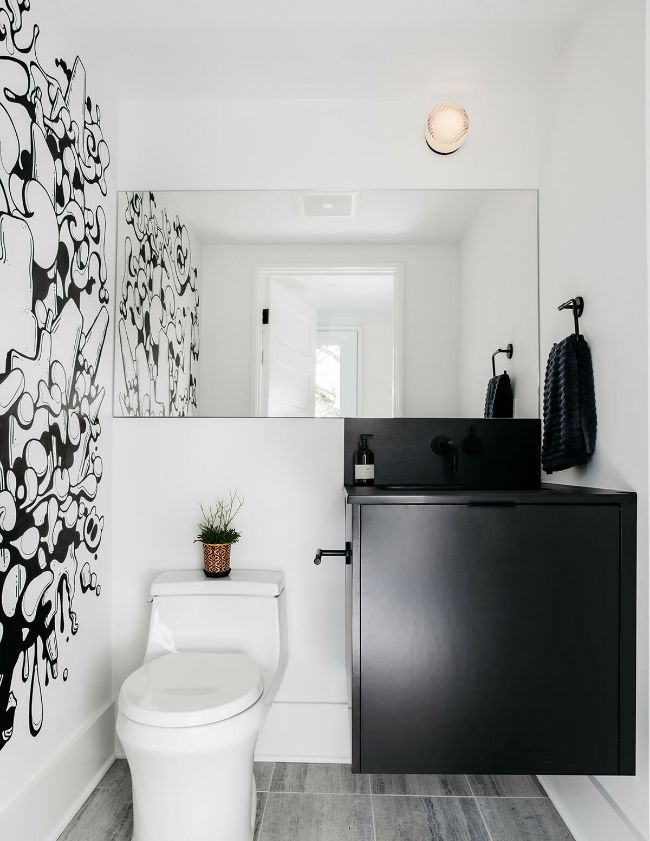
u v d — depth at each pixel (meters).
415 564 1.49
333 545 2.12
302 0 1.69
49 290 1.64
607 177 1.59
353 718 1.49
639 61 1.43
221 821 1.48
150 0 1.69
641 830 1.40
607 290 1.60
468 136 2.15
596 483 1.68
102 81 2.01
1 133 1.40
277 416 2.14
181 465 2.14
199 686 1.53
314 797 1.86
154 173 2.17
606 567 1.48
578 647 1.48
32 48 1.54
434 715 1.49
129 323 2.15
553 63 1.97
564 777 1.76
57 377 1.69
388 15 1.75
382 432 2.13
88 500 1.91
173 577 1.99
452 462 2.12
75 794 1.77
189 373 2.15
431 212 2.15
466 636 1.49
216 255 2.17
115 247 2.14
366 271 2.16
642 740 1.44
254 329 2.17
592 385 1.68
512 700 1.48
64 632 1.74
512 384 2.13
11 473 1.45
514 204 2.14
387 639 1.49
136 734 1.38
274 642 1.88
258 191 2.17
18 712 1.49
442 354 2.14
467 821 1.73
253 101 2.17
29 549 1.54
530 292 2.13
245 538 2.13
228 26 1.80
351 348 2.15
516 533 1.49
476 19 1.77
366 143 2.16
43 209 1.60
